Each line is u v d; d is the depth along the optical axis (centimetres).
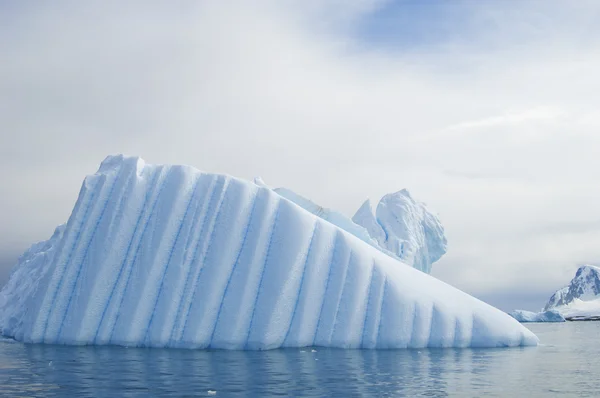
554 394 1095
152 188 2316
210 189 2295
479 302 2356
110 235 2216
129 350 1950
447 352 1980
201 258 2159
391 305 2145
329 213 2909
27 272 3155
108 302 2138
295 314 2108
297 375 1341
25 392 1090
